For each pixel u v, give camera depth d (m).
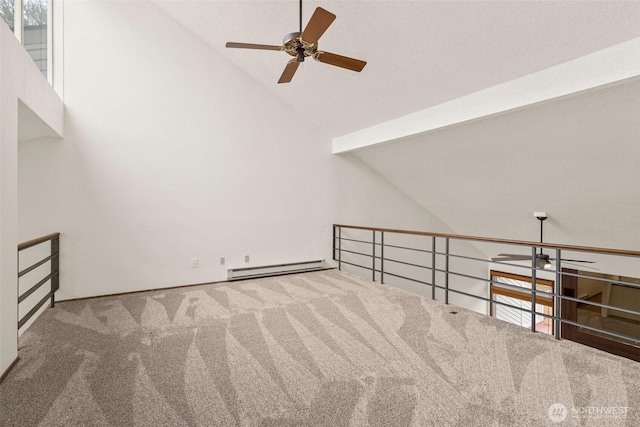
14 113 2.18
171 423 1.64
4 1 2.47
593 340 5.12
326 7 2.97
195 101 4.25
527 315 6.29
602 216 4.04
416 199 6.06
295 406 1.78
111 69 3.78
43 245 3.48
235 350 2.43
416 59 3.13
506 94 3.00
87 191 3.68
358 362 2.25
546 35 2.41
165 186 4.09
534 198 4.35
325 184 5.28
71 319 3.05
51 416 1.68
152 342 2.56
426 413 1.71
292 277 4.70
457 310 3.28
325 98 4.42
